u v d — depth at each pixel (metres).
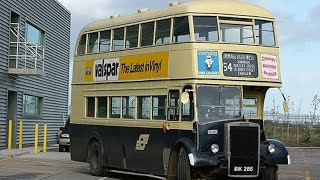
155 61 15.63
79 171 19.78
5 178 16.67
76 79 19.61
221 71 14.17
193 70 14.06
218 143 13.77
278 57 14.96
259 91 15.04
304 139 48.06
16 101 31.91
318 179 18.44
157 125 15.31
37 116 36.69
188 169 13.75
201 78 14.03
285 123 52.91
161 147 15.05
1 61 29.27
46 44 37.72
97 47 18.56
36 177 17.11
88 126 18.72
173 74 14.77
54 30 39.94
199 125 13.76
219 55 14.25
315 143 46.66
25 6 32.81
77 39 19.80
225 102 14.10
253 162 13.84
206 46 14.23
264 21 14.99
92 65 18.72
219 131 13.81
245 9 14.84
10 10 30.33
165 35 15.33
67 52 44.38
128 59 16.91
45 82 37.88
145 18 16.31
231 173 13.66
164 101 15.13
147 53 16.02
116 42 17.59
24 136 33.69
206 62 14.14
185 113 14.24
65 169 20.48
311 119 64.69
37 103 36.94
